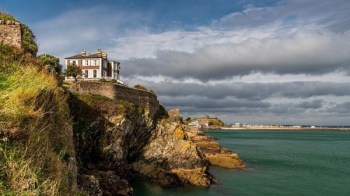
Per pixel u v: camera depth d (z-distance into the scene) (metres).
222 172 59.06
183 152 50.38
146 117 53.56
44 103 11.98
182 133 53.34
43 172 9.84
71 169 14.82
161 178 46.72
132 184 45.59
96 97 46.72
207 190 44.41
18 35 19.33
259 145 134.75
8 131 9.36
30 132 10.01
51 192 8.89
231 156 67.25
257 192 44.69
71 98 41.69
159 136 53.41
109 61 92.69
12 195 7.71
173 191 43.09
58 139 14.23
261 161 77.31
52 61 48.25
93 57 87.38
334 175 59.59
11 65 14.10
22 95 10.73
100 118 45.03
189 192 42.84
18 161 8.61
